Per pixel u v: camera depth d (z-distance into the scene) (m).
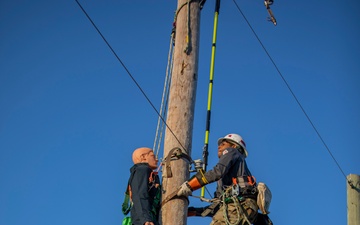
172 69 9.50
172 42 10.48
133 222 8.18
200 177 8.52
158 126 10.05
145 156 8.74
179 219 8.45
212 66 11.00
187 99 9.17
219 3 11.47
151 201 8.45
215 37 11.21
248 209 8.65
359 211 11.27
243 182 8.76
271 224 8.78
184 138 8.92
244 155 9.18
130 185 8.45
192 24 9.71
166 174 8.66
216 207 8.93
